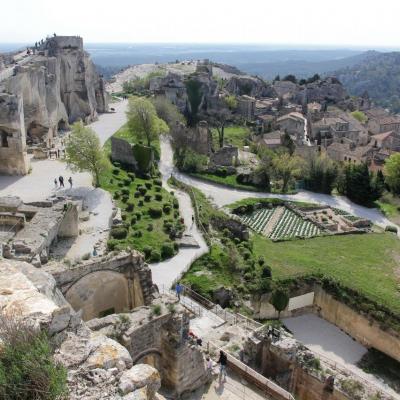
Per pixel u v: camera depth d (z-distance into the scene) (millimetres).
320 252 62594
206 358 28625
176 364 24562
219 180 89562
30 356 12812
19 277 17812
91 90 116812
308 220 77312
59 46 106312
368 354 46625
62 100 107188
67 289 26891
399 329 45781
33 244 37781
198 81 147500
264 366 32969
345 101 196875
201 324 37094
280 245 64812
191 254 51312
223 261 51594
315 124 145375
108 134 99250
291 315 51781
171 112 112562
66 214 47500
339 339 48719
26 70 82375
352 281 52594
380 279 54469
